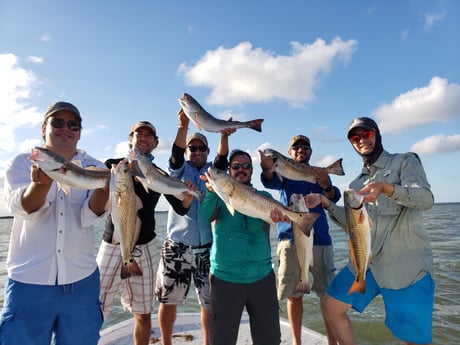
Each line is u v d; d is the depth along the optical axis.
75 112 3.21
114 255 4.49
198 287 4.82
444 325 7.35
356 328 7.44
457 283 10.47
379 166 3.83
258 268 3.79
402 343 6.72
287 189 5.38
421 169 3.58
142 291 4.51
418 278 3.44
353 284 3.45
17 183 2.95
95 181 3.03
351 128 3.96
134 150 3.99
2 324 2.73
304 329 5.29
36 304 2.80
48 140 3.18
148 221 4.62
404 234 3.54
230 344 3.61
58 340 2.92
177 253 4.75
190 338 5.17
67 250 2.98
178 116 5.07
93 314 3.08
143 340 4.49
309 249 4.11
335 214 4.18
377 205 3.72
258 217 3.83
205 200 4.02
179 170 5.11
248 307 3.81
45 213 2.98
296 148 5.64
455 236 22.56
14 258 2.90
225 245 3.84
